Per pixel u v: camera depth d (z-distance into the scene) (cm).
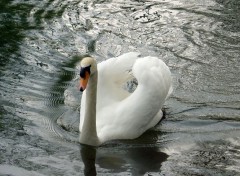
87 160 1202
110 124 1304
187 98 1474
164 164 1193
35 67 1617
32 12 1977
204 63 1645
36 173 1141
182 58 1670
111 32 1825
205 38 1781
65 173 1145
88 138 1253
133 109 1300
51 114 1386
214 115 1397
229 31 1823
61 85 1526
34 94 1476
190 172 1160
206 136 1310
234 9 1958
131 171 1164
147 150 1253
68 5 2023
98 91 1355
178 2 2019
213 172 1160
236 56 1683
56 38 1795
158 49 1720
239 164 1192
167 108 1431
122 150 1250
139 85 1318
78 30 1844
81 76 1204
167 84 1355
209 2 2012
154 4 2008
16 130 1305
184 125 1360
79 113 1399
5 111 1387
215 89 1515
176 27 1848
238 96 1481
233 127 1346
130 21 1892
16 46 1742
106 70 1356
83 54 1697
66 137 1291
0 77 1555
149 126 1339
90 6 2009
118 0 2048
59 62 1650
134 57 1379
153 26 1856
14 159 1189
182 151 1249
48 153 1219
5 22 1902
